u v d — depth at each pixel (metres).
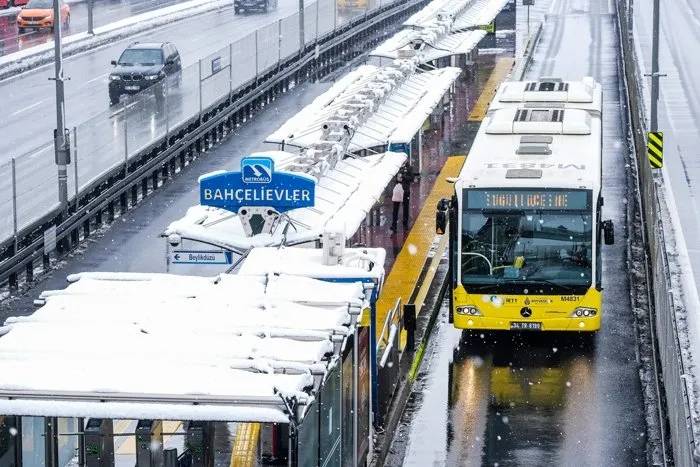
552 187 57.06
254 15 177.25
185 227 49.19
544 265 57.31
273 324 33.53
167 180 89.75
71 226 72.81
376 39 163.62
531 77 139.12
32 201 71.38
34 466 30.02
